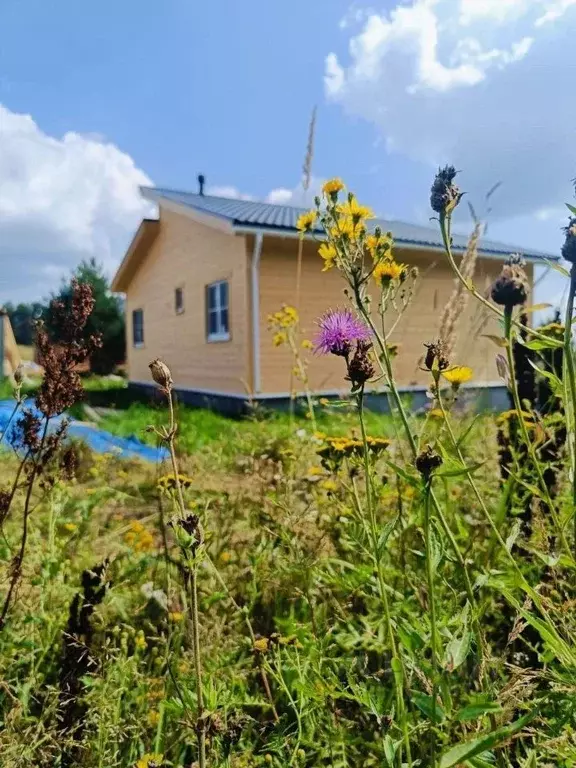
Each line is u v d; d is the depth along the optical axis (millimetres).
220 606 1935
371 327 1229
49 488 1805
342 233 1443
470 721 1165
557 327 2016
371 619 1731
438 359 1247
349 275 1422
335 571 1969
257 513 2299
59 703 1426
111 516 3055
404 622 1200
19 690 1471
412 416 2098
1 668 1542
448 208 1334
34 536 2113
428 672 992
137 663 1654
